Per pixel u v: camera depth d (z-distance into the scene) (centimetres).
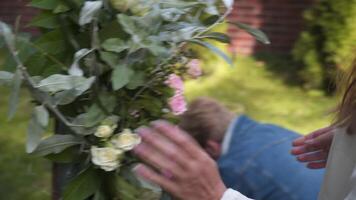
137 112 147
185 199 125
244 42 712
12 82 131
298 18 705
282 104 573
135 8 139
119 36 141
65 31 145
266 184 238
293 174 239
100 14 142
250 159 244
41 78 138
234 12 721
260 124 262
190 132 253
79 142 142
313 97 590
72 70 135
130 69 139
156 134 126
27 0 147
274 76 641
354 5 561
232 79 628
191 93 598
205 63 616
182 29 145
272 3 710
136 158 137
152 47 138
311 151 191
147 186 140
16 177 424
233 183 242
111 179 143
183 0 150
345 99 145
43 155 139
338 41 571
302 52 604
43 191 367
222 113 261
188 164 124
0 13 691
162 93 148
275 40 715
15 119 520
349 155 144
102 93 142
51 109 138
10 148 471
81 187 143
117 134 140
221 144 252
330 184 149
